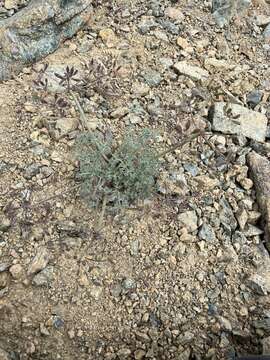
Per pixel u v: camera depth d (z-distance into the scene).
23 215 0.34
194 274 0.34
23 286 0.32
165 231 0.35
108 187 0.35
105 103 0.40
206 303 0.33
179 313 0.33
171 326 0.32
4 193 0.35
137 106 0.40
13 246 0.33
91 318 0.32
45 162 0.36
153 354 0.32
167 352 0.32
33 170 0.36
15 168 0.36
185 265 0.34
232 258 0.34
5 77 0.41
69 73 0.37
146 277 0.33
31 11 0.41
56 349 0.31
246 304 0.33
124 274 0.33
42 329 0.31
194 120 0.40
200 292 0.33
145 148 0.35
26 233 0.34
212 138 0.39
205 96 0.41
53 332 0.32
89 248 0.34
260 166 0.38
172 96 0.41
